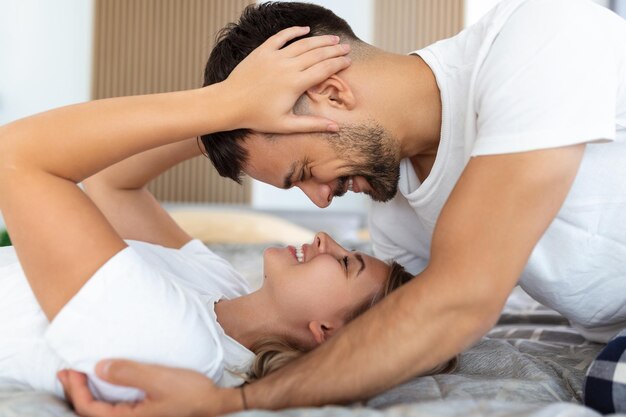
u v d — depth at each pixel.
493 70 0.88
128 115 0.90
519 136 0.79
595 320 1.19
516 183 0.78
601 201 1.02
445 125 1.03
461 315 0.78
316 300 1.20
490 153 0.80
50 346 0.87
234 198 4.61
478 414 0.70
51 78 4.52
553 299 1.15
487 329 0.80
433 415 0.70
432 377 0.99
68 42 4.52
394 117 1.04
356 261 1.26
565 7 0.88
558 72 0.82
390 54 1.08
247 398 0.80
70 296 0.84
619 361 0.87
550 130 0.79
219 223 3.82
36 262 0.84
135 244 1.23
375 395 0.86
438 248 0.80
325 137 1.01
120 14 4.56
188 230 3.74
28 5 4.49
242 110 0.94
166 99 0.92
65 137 0.88
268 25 1.08
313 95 1.01
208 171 4.62
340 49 1.00
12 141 0.86
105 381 0.80
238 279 1.41
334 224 4.37
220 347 0.94
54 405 0.82
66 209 0.85
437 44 1.09
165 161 1.34
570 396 0.96
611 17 0.96
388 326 0.79
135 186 1.37
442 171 1.07
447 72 1.04
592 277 1.09
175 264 1.29
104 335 0.83
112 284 0.84
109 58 4.55
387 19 4.49
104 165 0.91
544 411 0.70
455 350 0.79
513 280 0.78
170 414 0.79
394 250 1.45
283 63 0.96
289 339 1.20
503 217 0.78
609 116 0.82
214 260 1.40
